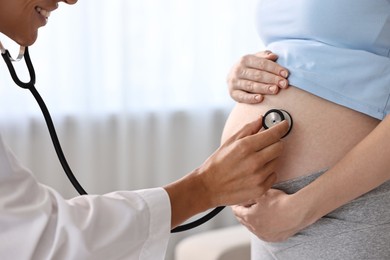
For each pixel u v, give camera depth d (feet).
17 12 3.85
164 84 9.75
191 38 9.87
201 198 4.14
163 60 9.71
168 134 9.86
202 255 8.19
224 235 8.66
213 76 10.12
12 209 3.60
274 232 4.41
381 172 4.08
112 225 3.84
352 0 4.22
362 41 4.29
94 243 3.74
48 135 9.17
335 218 4.38
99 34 9.29
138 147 9.73
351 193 4.14
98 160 9.50
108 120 9.53
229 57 10.12
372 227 4.30
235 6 10.03
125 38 9.41
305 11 4.42
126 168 9.62
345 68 4.28
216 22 10.00
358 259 4.35
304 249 4.54
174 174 10.02
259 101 4.57
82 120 9.32
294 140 4.38
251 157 4.11
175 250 9.29
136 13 9.48
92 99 9.36
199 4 9.84
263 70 4.58
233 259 8.16
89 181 9.43
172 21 9.72
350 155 4.16
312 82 4.35
